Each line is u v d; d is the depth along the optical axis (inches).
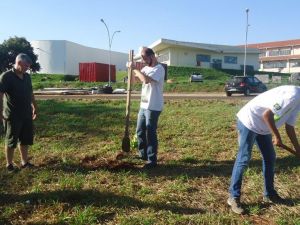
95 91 749.3
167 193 142.5
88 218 121.0
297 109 125.3
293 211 129.5
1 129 240.8
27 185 152.2
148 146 175.6
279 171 170.6
